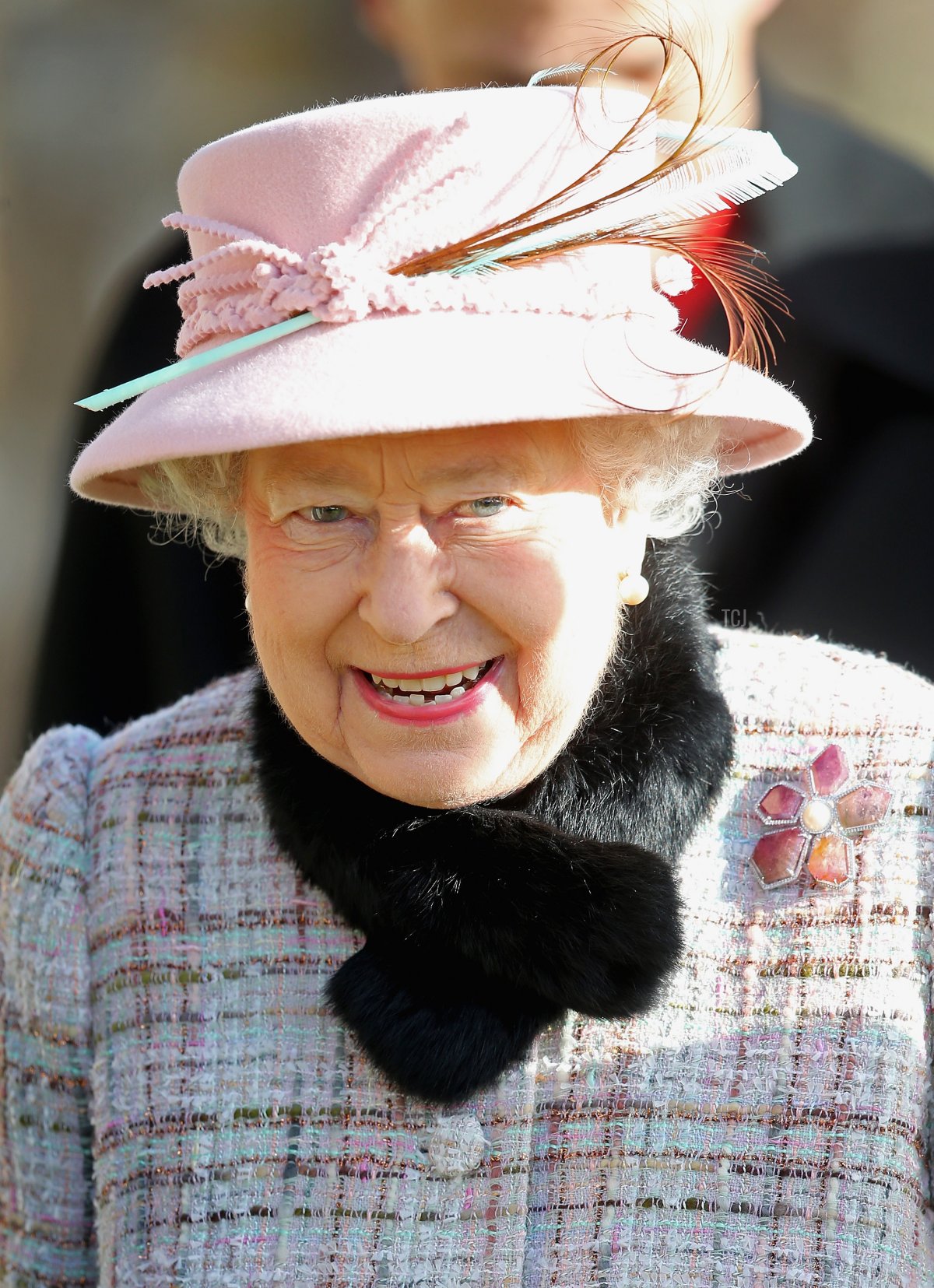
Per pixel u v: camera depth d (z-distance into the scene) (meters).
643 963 7.61
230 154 7.42
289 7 34.12
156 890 8.86
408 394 6.77
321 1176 8.21
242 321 7.28
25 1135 9.00
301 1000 8.50
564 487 7.41
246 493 7.88
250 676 9.45
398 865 7.84
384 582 7.20
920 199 13.11
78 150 35.34
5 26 35.25
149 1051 8.63
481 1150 8.02
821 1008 8.14
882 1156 7.97
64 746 9.42
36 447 34.53
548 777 8.12
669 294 7.87
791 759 8.59
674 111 10.07
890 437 12.70
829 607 12.60
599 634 7.71
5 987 9.07
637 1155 8.06
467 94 7.17
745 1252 7.93
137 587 14.19
